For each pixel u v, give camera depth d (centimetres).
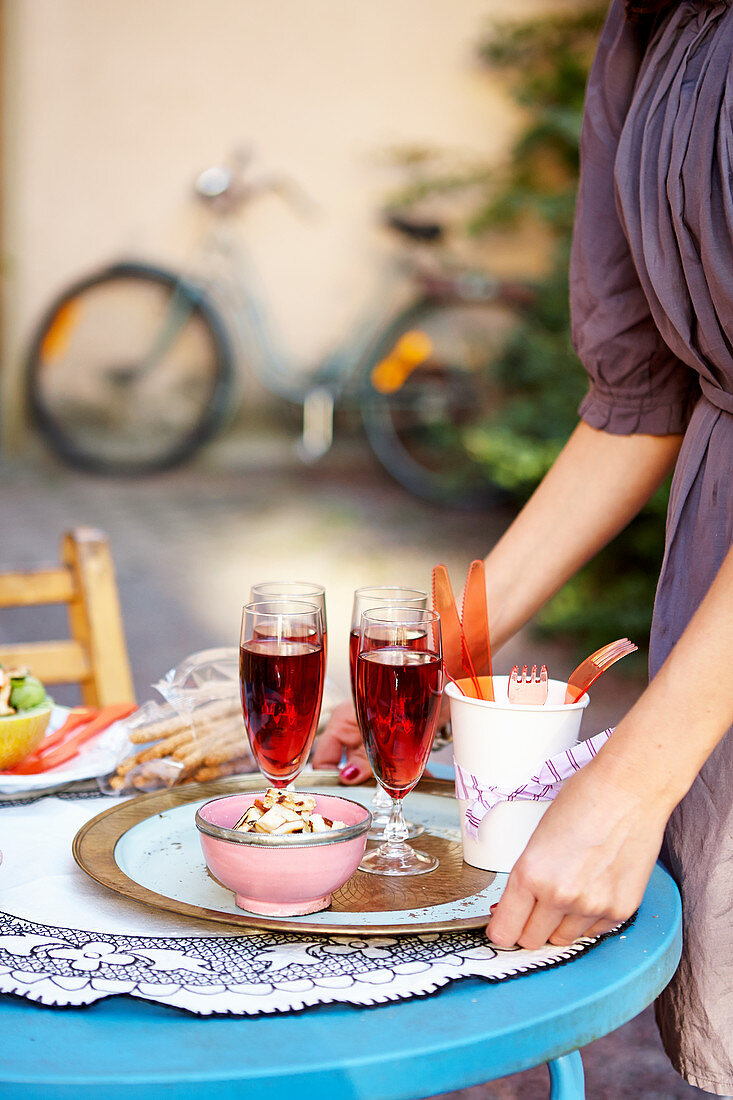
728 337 100
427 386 608
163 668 367
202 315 634
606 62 112
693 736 80
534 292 584
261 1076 65
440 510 586
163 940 81
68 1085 64
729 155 95
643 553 373
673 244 101
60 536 511
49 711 113
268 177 654
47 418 626
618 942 82
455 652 97
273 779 95
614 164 113
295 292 662
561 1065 83
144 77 642
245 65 646
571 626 388
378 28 645
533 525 118
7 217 639
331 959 78
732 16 97
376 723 92
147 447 653
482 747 91
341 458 659
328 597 439
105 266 646
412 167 655
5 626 413
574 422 433
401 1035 69
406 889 89
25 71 630
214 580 459
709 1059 103
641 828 79
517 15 634
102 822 100
